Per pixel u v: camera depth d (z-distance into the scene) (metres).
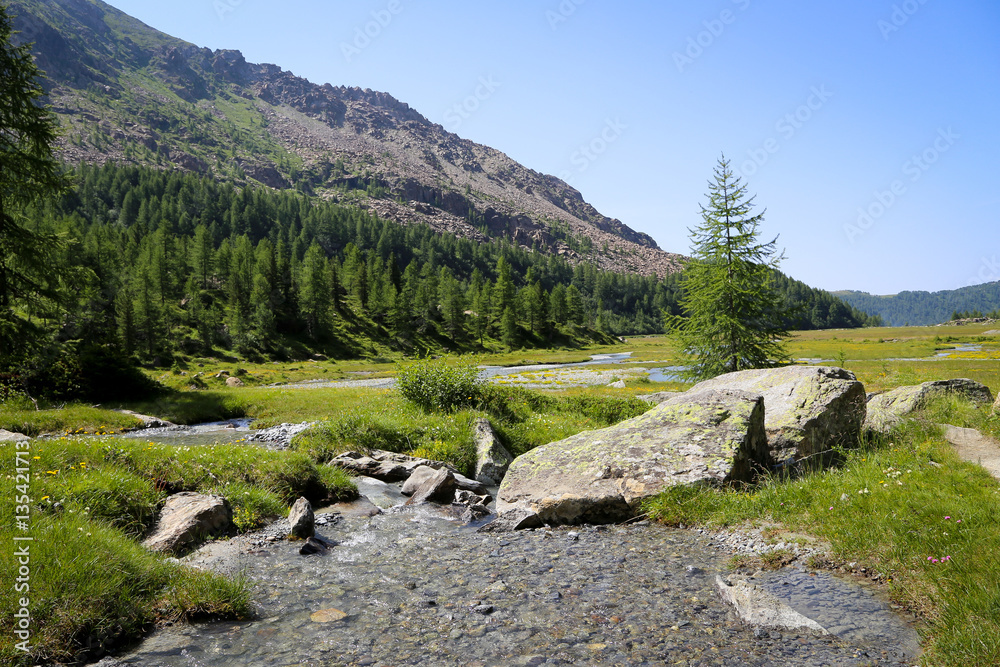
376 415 16.25
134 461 9.52
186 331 98.44
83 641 4.62
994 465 7.55
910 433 9.75
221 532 8.14
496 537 8.04
